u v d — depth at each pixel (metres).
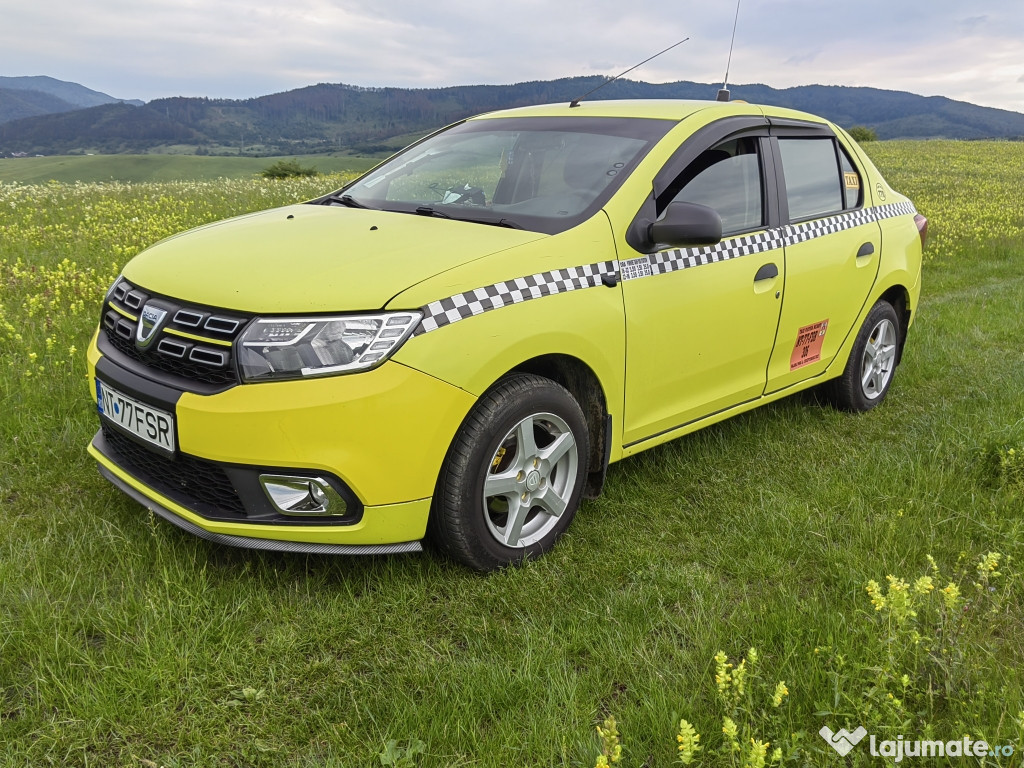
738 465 4.14
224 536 2.67
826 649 2.35
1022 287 9.65
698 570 3.12
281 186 16.88
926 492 3.73
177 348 2.68
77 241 9.00
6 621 2.50
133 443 2.97
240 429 2.52
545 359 3.09
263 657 2.47
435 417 2.65
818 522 3.47
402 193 3.86
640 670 2.48
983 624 2.75
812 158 4.52
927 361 6.20
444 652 2.60
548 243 3.08
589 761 2.08
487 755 2.10
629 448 3.55
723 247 3.75
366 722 2.25
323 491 2.59
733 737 1.87
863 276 4.73
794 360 4.40
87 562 2.88
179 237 3.41
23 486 3.46
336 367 2.53
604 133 3.74
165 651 2.41
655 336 3.42
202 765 2.08
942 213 17.78
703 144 3.74
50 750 2.08
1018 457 3.87
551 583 2.98
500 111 4.49
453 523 2.83
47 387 4.40
